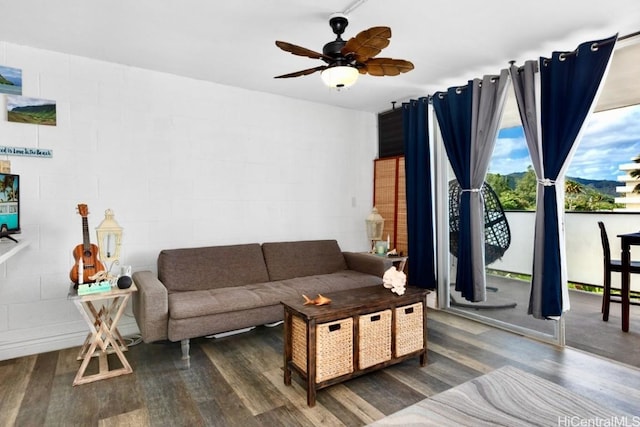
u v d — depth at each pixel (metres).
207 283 3.21
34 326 2.81
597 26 2.49
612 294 4.27
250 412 2.00
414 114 4.05
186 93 3.46
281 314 2.98
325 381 2.13
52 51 2.87
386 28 1.77
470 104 3.45
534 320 3.40
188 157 3.47
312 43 2.77
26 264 2.78
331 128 4.41
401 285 2.60
